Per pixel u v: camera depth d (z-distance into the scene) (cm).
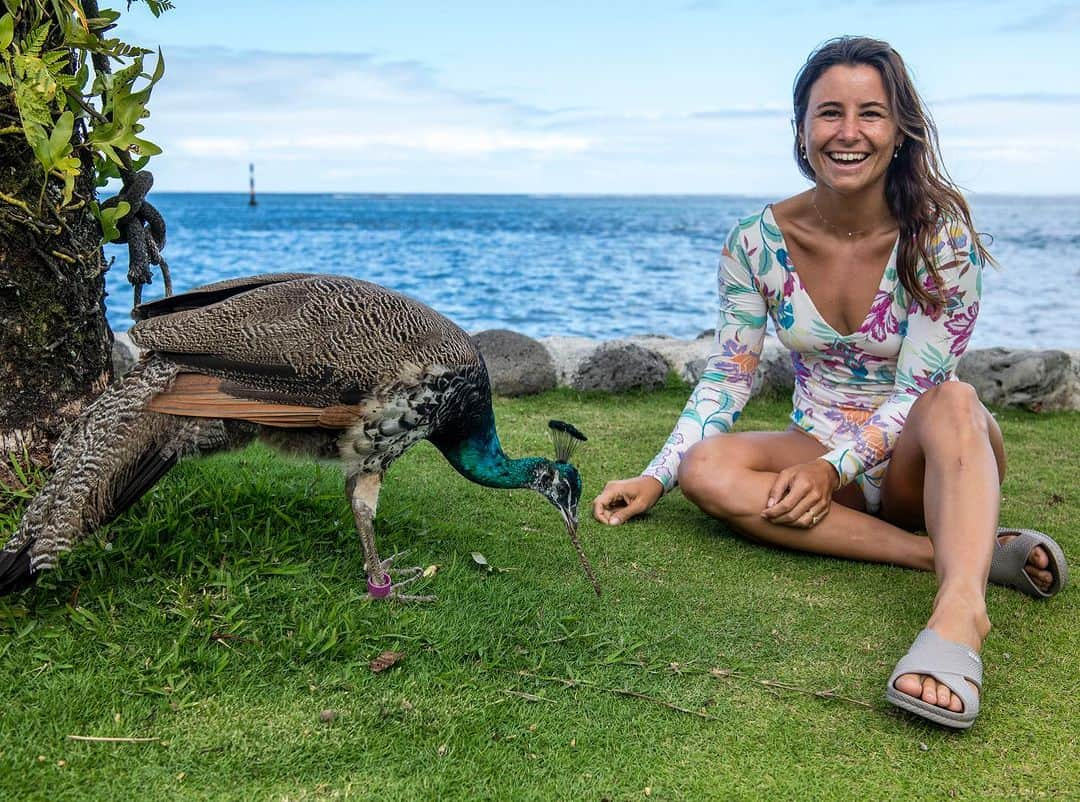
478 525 409
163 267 381
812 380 405
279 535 349
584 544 395
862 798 237
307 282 318
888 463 372
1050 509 453
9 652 275
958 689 261
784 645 313
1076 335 1354
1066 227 5909
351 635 296
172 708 258
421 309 330
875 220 367
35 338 343
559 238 4503
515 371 651
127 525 338
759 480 381
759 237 394
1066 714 276
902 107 338
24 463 346
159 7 352
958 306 359
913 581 364
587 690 280
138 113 325
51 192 335
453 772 239
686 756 252
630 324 1490
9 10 307
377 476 330
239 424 308
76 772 231
